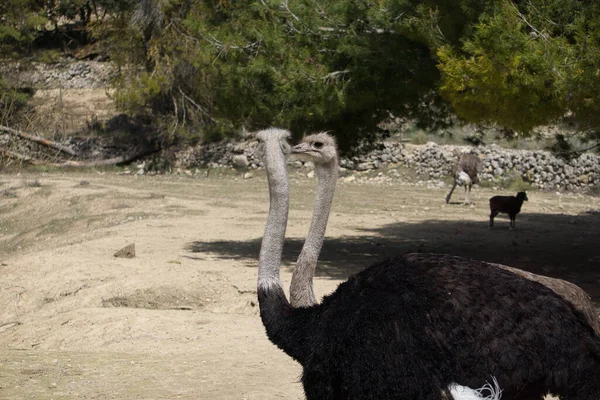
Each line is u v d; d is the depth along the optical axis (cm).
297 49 1325
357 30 1304
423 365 401
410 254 449
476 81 989
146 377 761
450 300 409
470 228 1994
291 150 513
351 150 1595
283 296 493
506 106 1012
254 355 836
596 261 1439
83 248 1555
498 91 981
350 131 1468
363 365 416
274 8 1352
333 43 1313
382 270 441
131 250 1444
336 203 2519
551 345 399
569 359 399
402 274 430
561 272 1311
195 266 1323
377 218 2181
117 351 895
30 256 1424
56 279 1212
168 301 1100
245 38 1387
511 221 1959
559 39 951
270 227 499
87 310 1041
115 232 1906
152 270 1242
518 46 940
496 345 399
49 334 980
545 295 416
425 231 1928
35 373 781
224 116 1448
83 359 846
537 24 994
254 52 1387
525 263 1420
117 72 4144
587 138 1460
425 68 1252
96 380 752
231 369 782
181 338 921
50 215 2488
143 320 979
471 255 1537
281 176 499
